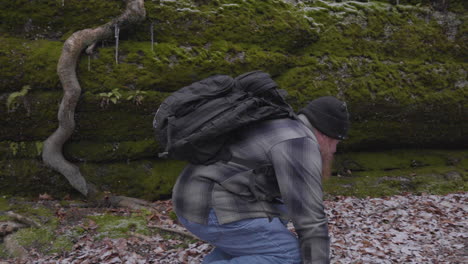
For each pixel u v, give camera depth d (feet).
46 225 17.44
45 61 20.03
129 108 20.93
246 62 22.35
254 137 6.96
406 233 17.48
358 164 25.27
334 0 25.88
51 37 20.79
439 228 18.20
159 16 21.49
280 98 7.52
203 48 21.94
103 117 20.86
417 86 25.21
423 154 26.48
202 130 6.88
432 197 23.07
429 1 26.78
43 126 20.48
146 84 20.97
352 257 14.93
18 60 19.83
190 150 6.95
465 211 20.63
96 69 20.45
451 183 24.67
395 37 25.58
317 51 24.29
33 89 20.17
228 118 6.84
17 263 15.21
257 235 6.84
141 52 21.13
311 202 6.49
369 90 24.41
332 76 24.02
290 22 23.57
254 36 22.91
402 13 26.16
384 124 25.12
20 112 20.03
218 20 22.38
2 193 20.20
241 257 6.98
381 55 25.32
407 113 25.16
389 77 24.90
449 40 26.37
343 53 24.64
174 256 15.35
